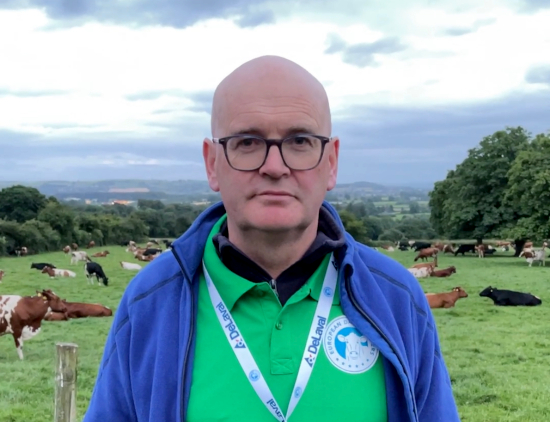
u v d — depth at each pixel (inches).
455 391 365.4
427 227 3228.3
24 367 432.1
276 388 82.8
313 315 86.7
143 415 85.7
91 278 1058.1
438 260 1720.0
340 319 87.1
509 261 1657.2
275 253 86.4
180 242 89.9
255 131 82.7
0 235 2060.8
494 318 666.8
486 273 1239.5
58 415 211.6
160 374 85.0
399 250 2281.0
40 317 482.3
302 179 83.2
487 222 2003.0
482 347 503.5
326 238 89.2
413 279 96.7
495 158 2033.7
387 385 84.9
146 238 3100.4
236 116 83.6
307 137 83.3
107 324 626.8
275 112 82.5
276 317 85.0
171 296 90.5
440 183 2377.0
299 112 83.0
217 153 86.7
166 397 84.0
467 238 2219.5
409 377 84.8
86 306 673.6
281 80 84.0
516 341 528.7
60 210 2493.8
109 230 2856.8
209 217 96.0
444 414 90.7
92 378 393.1
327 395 82.5
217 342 85.3
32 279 1144.2
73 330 589.9
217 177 87.4
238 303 86.4
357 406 82.7
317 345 84.6
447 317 675.4
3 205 2763.3
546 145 1700.3
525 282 1052.5
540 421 307.0
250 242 86.5
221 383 83.0
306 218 84.4
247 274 87.0
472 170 2060.8
